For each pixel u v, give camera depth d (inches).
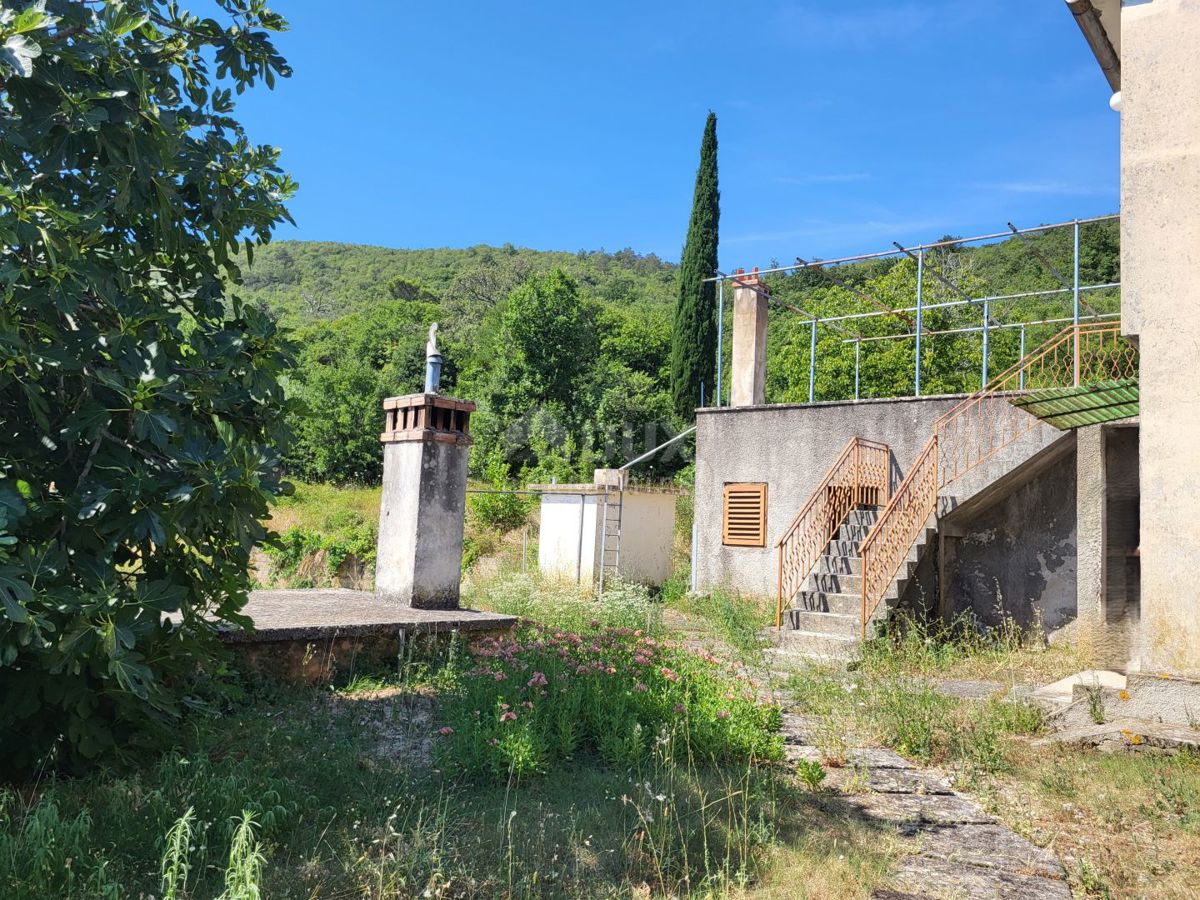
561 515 761.0
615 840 147.3
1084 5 270.1
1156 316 250.5
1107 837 167.9
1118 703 248.8
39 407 149.3
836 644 397.1
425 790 170.1
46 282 150.9
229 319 198.5
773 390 1359.5
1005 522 440.1
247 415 187.6
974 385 989.8
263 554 794.8
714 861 141.9
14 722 163.2
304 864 130.4
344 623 272.4
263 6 195.8
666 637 403.5
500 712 193.2
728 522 562.6
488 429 1519.4
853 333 679.1
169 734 176.6
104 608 142.0
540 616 408.5
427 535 336.2
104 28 152.4
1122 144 259.8
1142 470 250.1
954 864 150.5
